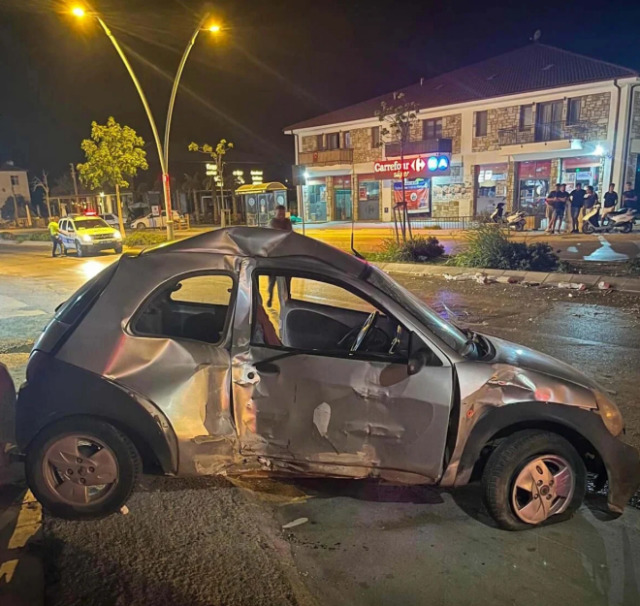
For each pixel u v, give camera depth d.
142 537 3.33
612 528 3.41
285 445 3.37
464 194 33.06
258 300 3.56
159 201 51.62
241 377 3.34
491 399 3.20
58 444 3.34
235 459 3.43
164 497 3.78
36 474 3.37
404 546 3.25
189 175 52.75
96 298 3.45
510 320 8.88
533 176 30.55
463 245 17.81
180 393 3.29
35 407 3.33
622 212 21.45
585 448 3.38
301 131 41.28
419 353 3.21
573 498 3.36
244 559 3.13
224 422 3.36
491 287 11.84
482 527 3.43
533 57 33.50
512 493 3.28
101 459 3.35
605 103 27.39
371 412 3.28
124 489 3.38
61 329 3.45
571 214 22.48
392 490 3.87
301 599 2.81
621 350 7.05
